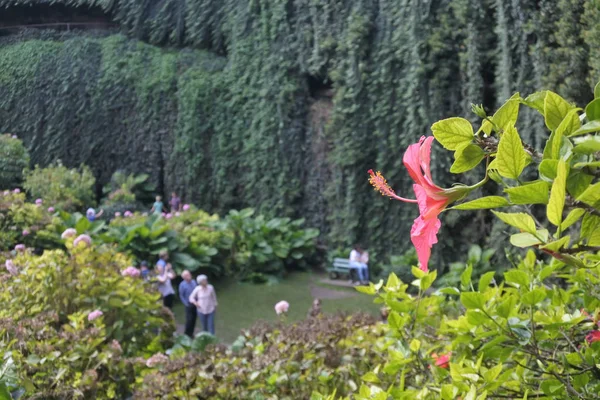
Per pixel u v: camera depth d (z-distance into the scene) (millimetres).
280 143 14016
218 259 12977
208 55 15547
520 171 1073
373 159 12758
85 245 6102
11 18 17625
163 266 9484
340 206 13125
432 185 1123
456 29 11195
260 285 12461
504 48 10125
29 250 7336
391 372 2119
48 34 17094
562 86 8977
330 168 13750
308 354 3740
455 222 10844
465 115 10969
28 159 15883
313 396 1899
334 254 12984
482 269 10102
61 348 4492
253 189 14375
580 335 1889
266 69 14117
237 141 14578
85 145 15984
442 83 11312
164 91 15328
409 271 11359
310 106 14094
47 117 16172
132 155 15703
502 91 10148
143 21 16188
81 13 17188
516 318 1728
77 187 15203
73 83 16031
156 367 4613
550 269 1913
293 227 13859
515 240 1091
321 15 13383
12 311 5234
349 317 4707
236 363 3996
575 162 1134
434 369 1986
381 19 12469
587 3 8562
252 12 14531
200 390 3717
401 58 11969
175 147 15047
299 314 10438
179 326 9883
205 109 14852
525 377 1823
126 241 11852
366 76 12469
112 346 4812
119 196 15078
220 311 10594
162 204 14984
